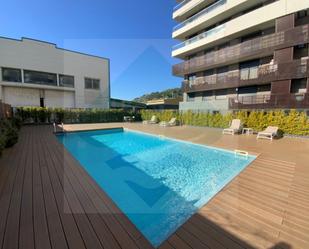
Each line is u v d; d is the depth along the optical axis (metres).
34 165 5.34
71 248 2.19
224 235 2.48
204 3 18.00
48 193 3.60
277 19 12.53
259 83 13.86
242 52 14.42
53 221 2.70
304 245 2.29
